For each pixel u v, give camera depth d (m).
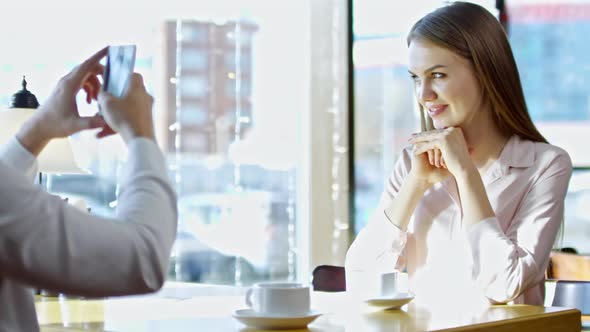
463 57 2.35
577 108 5.25
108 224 1.17
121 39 4.22
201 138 4.49
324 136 4.78
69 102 1.44
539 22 5.23
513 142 2.42
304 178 4.75
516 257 2.14
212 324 1.70
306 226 4.75
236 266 4.59
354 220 4.83
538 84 5.27
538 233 2.27
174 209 1.27
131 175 1.27
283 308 1.65
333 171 4.79
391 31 4.93
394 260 2.35
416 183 2.34
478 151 2.42
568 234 5.16
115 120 1.31
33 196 1.13
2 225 1.11
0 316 1.31
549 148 2.40
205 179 4.50
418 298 2.21
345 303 2.06
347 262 2.41
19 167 1.44
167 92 4.39
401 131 4.95
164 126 4.39
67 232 1.14
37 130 1.45
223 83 4.53
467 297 2.25
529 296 2.27
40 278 1.14
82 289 1.15
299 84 4.75
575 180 5.19
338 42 4.80
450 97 2.35
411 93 4.98
